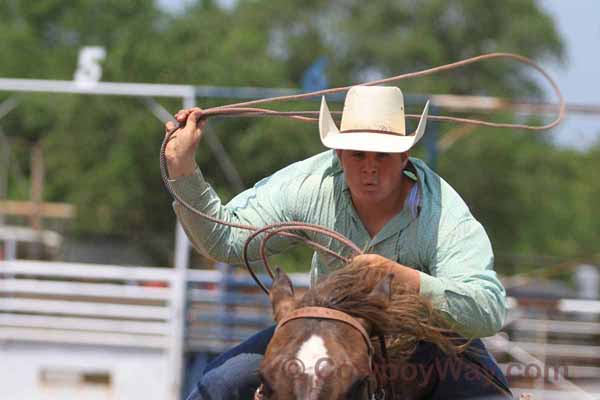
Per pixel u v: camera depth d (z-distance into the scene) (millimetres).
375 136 9812
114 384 31297
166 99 51750
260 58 57219
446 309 9422
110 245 50625
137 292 31453
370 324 8859
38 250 45094
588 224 76438
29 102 67625
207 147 49375
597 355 30266
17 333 31703
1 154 56969
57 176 53344
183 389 31125
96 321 31547
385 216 10180
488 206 71562
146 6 78625
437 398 10266
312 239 10516
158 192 51344
